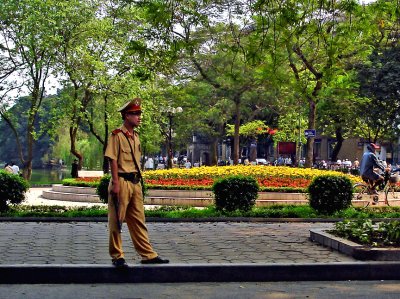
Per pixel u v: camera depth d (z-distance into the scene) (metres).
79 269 8.38
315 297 7.66
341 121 46.47
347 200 17.44
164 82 37.97
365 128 48.03
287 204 21.53
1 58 33.34
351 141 71.94
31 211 16.77
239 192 17.19
